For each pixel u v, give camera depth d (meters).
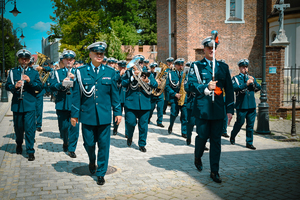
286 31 23.38
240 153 6.78
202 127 5.07
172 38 26.89
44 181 4.86
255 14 24.64
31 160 6.07
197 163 5.47
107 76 4.90
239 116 7.33
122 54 38.31
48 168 5.57
